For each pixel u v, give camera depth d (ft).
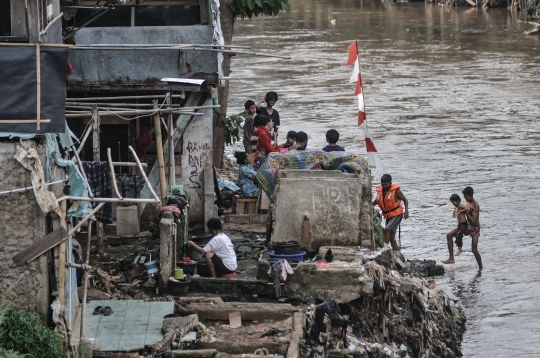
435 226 192.95
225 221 159.53
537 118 310.65
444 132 288.71
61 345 96.43
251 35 574.97
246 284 122.83
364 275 119.75
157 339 106.42
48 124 96.48
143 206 150.00
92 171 112.98
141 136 154.92
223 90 201.57
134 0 157.99
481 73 408.67
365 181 142.31
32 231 97.66
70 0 145.59
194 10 155.22
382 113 320.29
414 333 127.03
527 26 587.27
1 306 94.43
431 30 582.35
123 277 126.62
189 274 127.13
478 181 229.45
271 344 107.14
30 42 97.14
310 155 157.79
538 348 133.59
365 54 477.77
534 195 216.13
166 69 149.79
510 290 156.76
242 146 267.80
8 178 96.58
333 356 111.65
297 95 354.54
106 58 149.28
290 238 135.03
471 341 137.08
